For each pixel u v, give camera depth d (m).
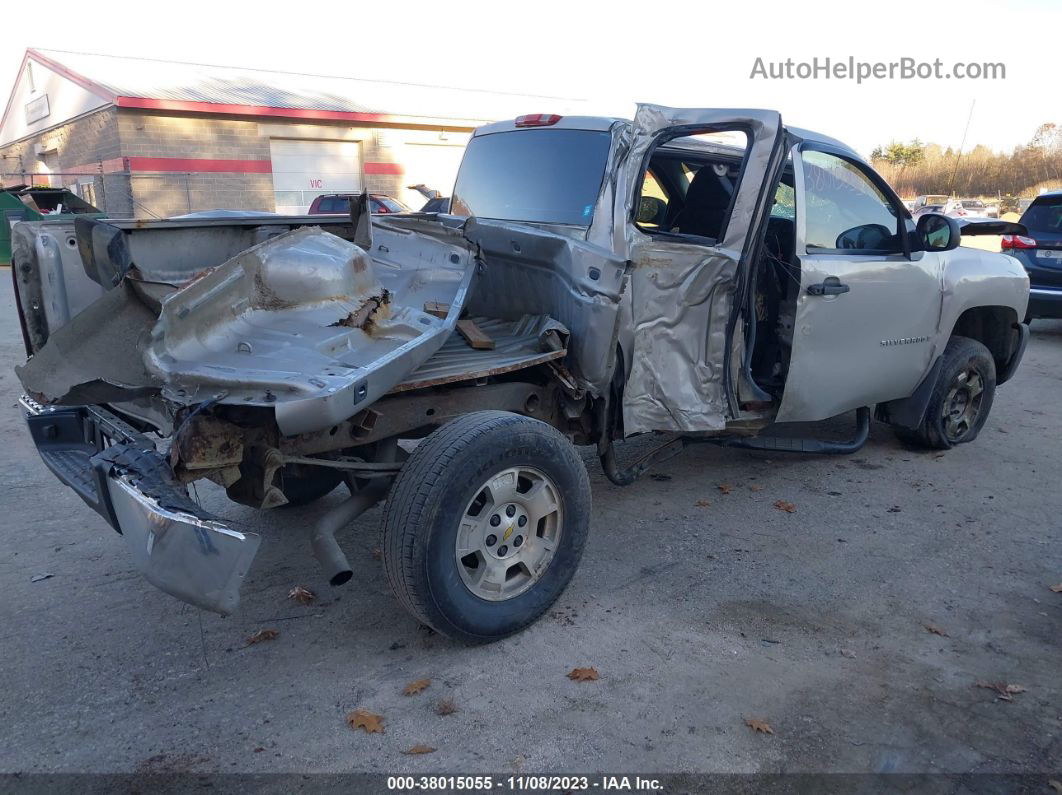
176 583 2.71
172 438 2.98
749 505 5.06
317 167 26.73
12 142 33.41
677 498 5.17
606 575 4.10
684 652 3.40
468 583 3.33
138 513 2.79
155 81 25.88
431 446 3.20
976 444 6.34
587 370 3.97
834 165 5.04
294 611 3.76
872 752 2.81
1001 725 2.96
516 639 3.51
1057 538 4.60
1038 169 45.22
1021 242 10.41
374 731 2.90
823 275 4.76
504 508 3.42
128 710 3.04
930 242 5.43
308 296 3.29
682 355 4.41
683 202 5.37
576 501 3.58
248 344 3.14
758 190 4.34
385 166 27.70
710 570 4.16
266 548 4.43
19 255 3.58
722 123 4.39
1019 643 3.51
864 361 5.19
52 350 3.03
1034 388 8.26
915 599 3.88
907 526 4.75
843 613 3.74
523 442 3.35
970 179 47.16
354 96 28.78
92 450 3.86
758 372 5.16
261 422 3.13
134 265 3.08
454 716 2.98
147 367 3.02
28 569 4.17
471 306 4.82
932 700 3.10
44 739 2.88
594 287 3.84
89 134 25.34
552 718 2.98
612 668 3.29
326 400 2.83
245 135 24.97
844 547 4.46
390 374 3.11
